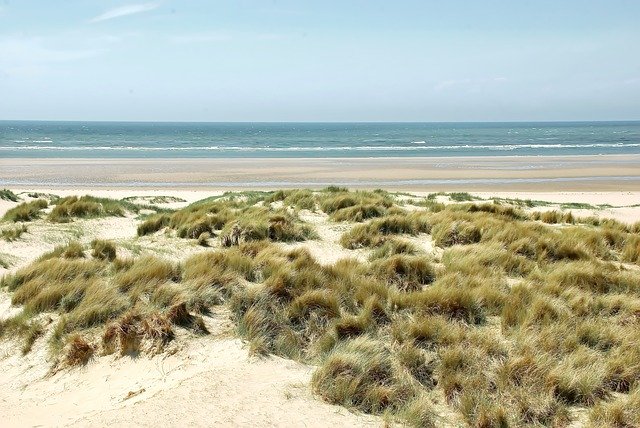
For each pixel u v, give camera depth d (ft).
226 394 16.78
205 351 20.34
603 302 24.93
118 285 25.45
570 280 28.35
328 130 575.38
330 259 35.22
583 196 90.99
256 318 21.76
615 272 30.40
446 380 18.02
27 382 19.53
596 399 17.28
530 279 29.48
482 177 128.36
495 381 17.81
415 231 41.45
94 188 105.19
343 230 42.96
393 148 241.14
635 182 121.08
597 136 385.70
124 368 19.79
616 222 48.52
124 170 136.05
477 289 25.38
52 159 164.76
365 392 17.20
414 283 27.94
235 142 296.92
